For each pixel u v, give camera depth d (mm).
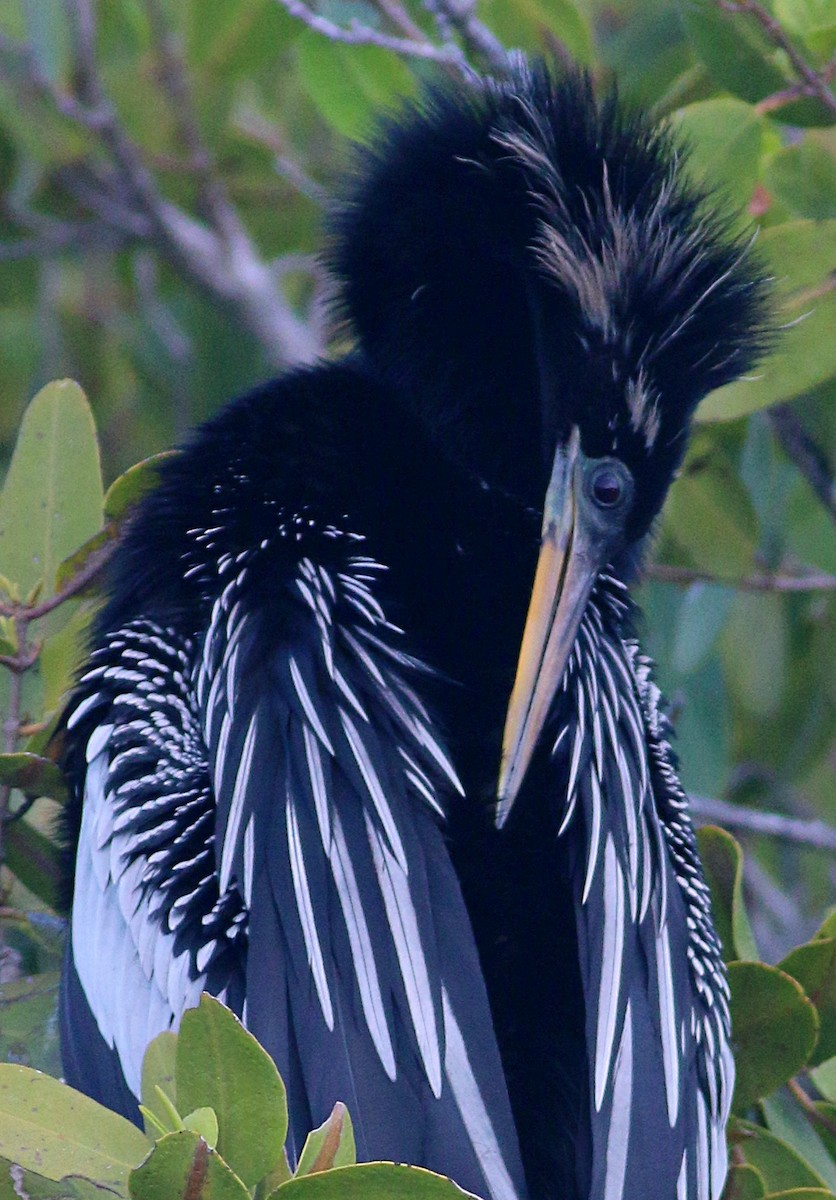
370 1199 5047
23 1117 5488
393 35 12961
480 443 8508
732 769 13672
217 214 14211
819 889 14547
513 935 6883
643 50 12508
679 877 7340
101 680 7527
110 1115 5543
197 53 13227
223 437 8055
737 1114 7660
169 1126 5453
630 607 8250
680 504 11102
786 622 12969
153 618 7641
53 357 15031
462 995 6172
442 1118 5945
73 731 7516
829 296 9664
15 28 14070
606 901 6645
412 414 8461
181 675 7383
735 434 11820
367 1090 5953
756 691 13000
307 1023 6066
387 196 8781
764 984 7461
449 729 7215
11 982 7727
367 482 7867
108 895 6840
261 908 6320
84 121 13578
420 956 6199
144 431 15789
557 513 8055
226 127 14336
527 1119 6652
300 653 6926
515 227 8477
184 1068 5234
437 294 8578
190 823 6820
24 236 15297
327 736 6672
